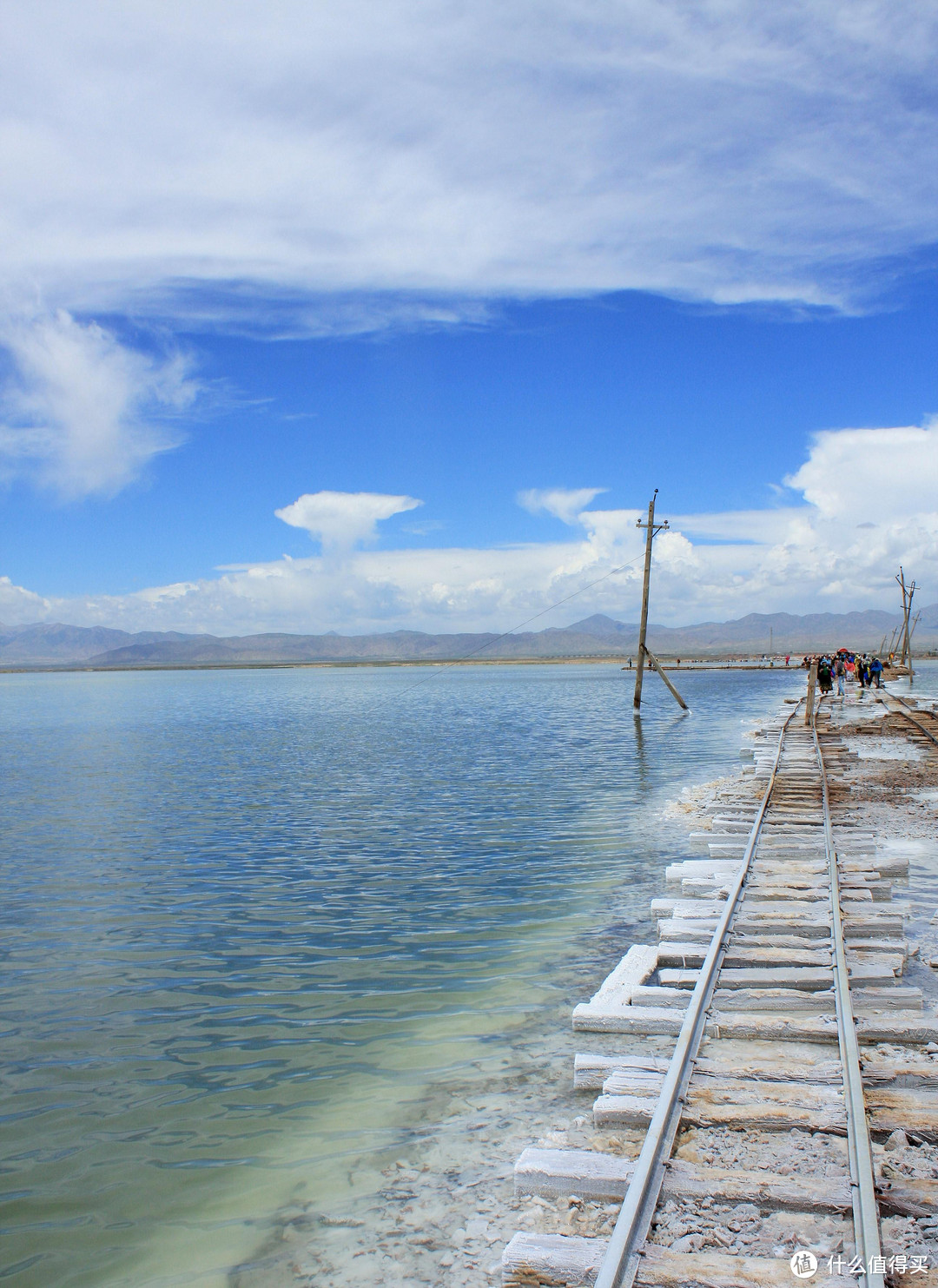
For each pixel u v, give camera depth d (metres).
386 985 9.16
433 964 9.74
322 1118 6.32
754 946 8.48
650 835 16.25
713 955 7.80
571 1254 4.06
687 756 29.31
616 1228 3.97
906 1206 4.21
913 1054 5.98
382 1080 6.87
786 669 158.38
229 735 42.62
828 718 38.16
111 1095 6.91
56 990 9.35
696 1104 5.24
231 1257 4.78
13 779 27.05
